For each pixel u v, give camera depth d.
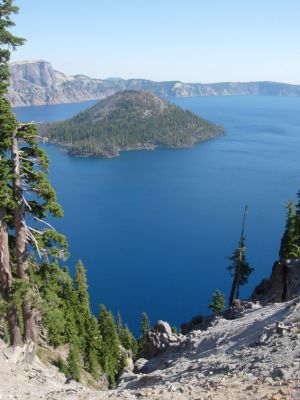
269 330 18.86
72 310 55.62
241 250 50.62
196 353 24.42
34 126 22.00
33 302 22.16
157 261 175.75
